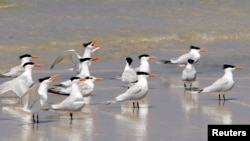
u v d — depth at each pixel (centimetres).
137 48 3108
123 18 3744
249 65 2695
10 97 2023
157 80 2347
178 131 1594
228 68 1952
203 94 2080
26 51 2977
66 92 1958
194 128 1625
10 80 2153
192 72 2155
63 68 2602
